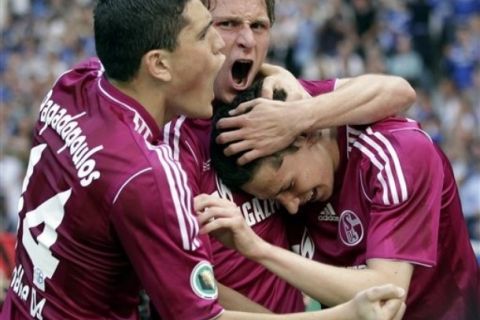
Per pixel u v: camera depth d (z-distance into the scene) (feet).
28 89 121.80
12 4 141.28
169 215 24.03
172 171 24.29
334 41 117.19
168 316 24.36
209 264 24.59
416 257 26.78
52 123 25.98
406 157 27.09
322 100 27.32
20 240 26.13
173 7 24.85
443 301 28.84
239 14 27.71
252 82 28.53
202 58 25.22
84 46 129.39
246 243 26.11
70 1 138.00
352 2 121.49
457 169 87.40
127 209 24.00
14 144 99.91
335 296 26.21
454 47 117.29
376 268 26.68
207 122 28.53
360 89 27.58
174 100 25.45
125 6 24.86
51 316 25.09
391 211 26.91
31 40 133.28
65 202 24.76
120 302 25.25
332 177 28.22
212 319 24.32
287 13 122.62
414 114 99.60
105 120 25.03
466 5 122.42
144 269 24.25
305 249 29.68
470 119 98.68
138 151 24.36
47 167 25.50
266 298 28.84
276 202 28.96
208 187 28.17
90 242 24.58
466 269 29.27
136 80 25.14
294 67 117.29
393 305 24.36
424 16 120.57
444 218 28.71
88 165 24.52
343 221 28.45
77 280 24.85
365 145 27.68
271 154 27.30
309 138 27.68
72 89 26.22
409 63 115.44
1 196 93.86
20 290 25.91
